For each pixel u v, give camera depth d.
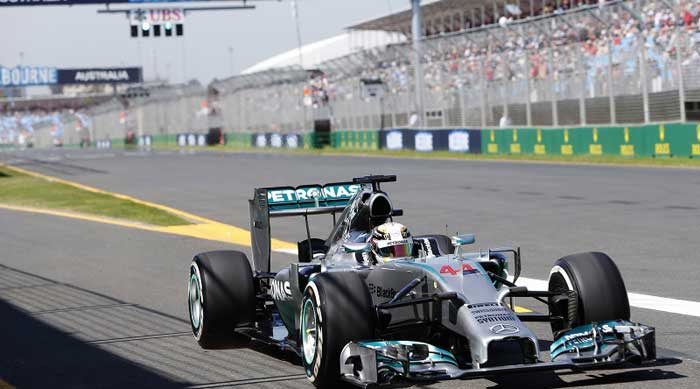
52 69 100.94
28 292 12.44
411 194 23.28
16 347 9.08
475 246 14.48
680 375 6.79
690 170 24.38
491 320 6.21
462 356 6.58
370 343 6.41
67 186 33.25
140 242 17.52
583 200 19.69
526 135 34.81
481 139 37.78
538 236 15.10
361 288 6.71
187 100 83.38
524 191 22.31
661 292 10.12
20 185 35.06
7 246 18.00
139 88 99.62
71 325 10.02
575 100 32.12
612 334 6.61
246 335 8.30
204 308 8.34
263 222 8.79
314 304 6.79
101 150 79.88
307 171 34.22
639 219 16.28
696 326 8.50
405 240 7.40
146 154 62.00
